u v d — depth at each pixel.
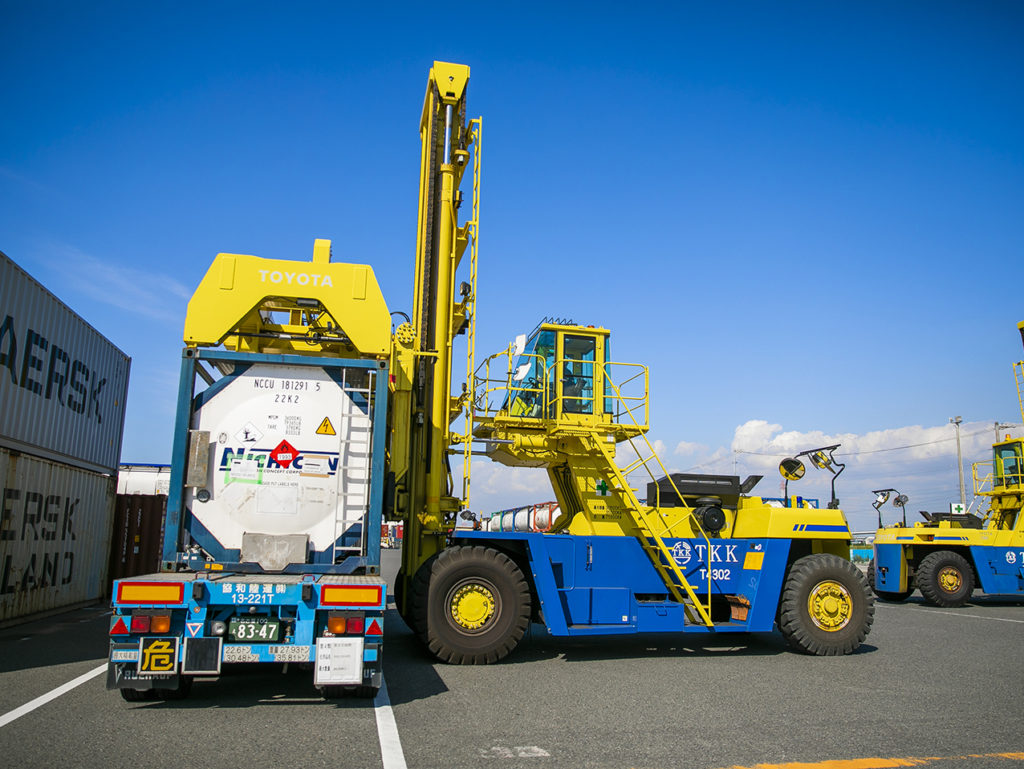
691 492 9.66
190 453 6.20
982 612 14.79
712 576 9.20
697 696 6.51
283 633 5.65
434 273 9.55
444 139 9.79
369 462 6.44
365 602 5.69
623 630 8.62
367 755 4.59
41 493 10.67
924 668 8.05
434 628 7.91
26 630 9.87
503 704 6.09
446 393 9.34
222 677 6.88
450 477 9.40
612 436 9.77
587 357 9.90
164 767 4.27
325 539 6.29
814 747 4.95
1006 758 4.75
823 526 9.41
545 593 8.45
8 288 9.44
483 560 8.10
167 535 6.09
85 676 6.91
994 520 17.84
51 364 10.83
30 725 5.16
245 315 6.52
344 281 6.71
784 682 7.20
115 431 13.88
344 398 6.51
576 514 9.20
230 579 5.82
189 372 6.31
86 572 12.59
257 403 6.39
